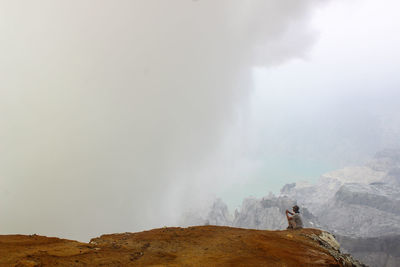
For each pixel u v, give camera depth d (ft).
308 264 33.68
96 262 32.42
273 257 35.50
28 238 42.34
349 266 41.14
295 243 43.01
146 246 42.42
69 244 40.55
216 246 41.47
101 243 43.19
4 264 28.53
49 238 43.70
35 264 28.99
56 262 30.94
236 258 34.45
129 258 35.14
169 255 37.09
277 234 49.11
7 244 37.37
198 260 33.83
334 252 44.83
